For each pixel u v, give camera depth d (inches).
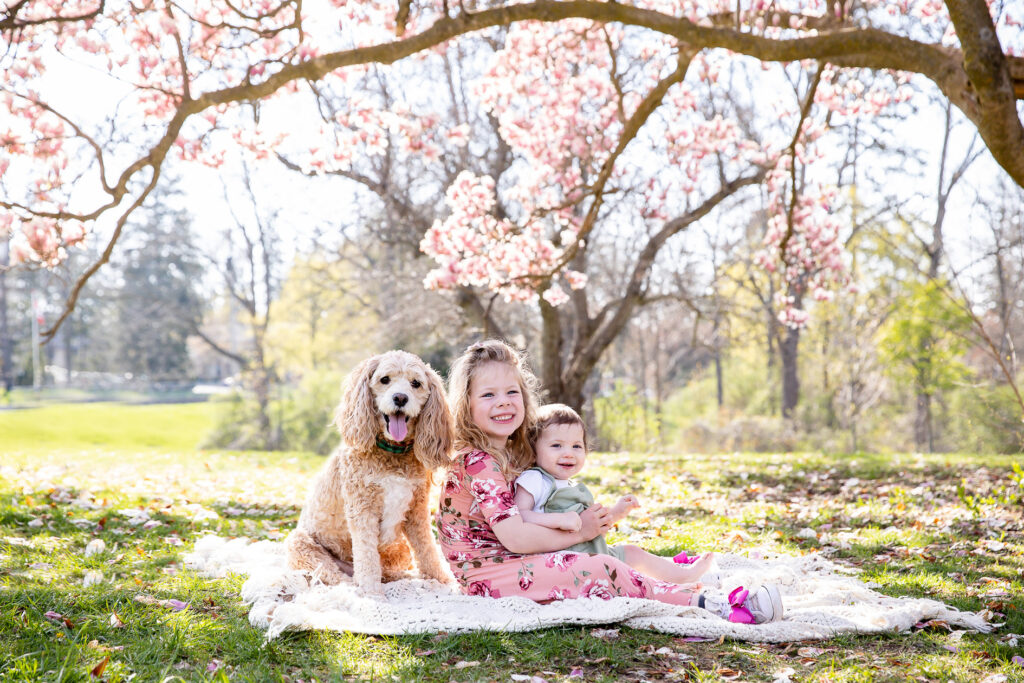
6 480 283.7
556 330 550.3
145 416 1344.7
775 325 834.8
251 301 1135.0
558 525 126.9
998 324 640.4
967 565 166.2
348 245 810.8
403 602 130.5
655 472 360.8
